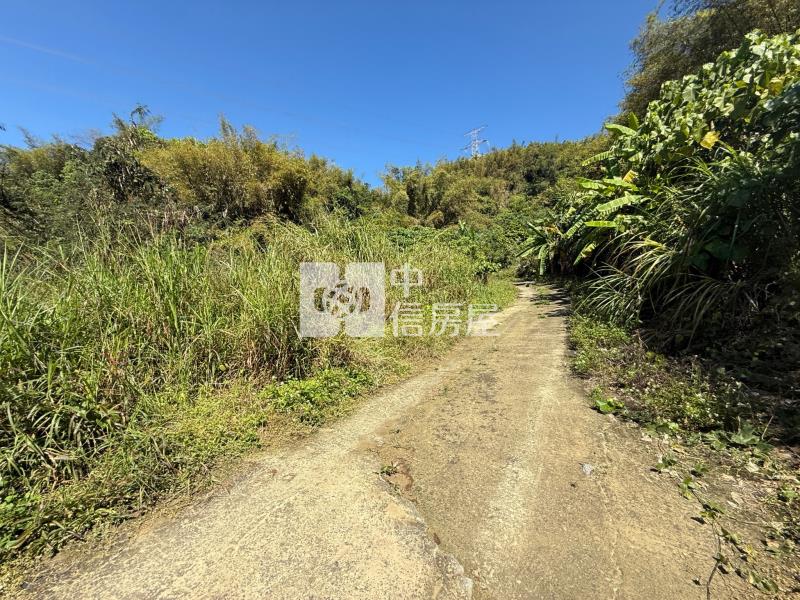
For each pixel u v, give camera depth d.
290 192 10.52
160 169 8.84
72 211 5.33
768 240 3.22
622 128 6.48
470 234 13.73
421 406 3.14
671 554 1.54
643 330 3.91
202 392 2.88
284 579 1.53
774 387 2.50
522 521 1.78
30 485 1.95
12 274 2.50
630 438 2.38
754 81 4.14
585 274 8.98
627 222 5.12
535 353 4.31
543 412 2.85
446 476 2.17
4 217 5.56
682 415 2.45
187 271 3.30
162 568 1.61
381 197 18.88
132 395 2.53
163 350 2.95
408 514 1.88
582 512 1.81
